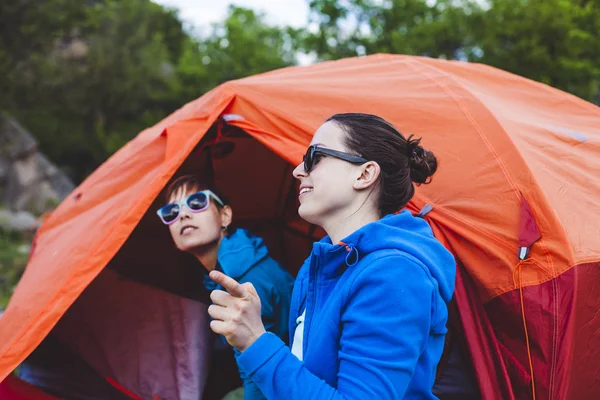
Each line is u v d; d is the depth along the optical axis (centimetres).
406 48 1177
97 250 298
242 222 519
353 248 162
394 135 176
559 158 304
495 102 339
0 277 1049
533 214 268
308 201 175
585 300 254
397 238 159
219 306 158
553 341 251
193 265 458
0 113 1928
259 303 158
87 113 2422
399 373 147
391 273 152
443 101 326
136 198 311
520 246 263
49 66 2166
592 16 1094
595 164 310
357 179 171
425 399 163
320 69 388
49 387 362
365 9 1288
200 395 343
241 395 350
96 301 380
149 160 364
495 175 286
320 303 168
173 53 2772
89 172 2500
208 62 2189
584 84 1034
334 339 159
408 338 149
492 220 276
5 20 1894
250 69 2064
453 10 1165
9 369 277
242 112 338
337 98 330
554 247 258
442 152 304
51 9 1961
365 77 362
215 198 332
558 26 1041
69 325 379
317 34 1304
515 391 261
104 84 2350
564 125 359
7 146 1859
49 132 2345
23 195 1823
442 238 279
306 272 192
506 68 1052
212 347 362
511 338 264
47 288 310
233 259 300
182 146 330
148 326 366
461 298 265
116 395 354
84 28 2242
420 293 151
